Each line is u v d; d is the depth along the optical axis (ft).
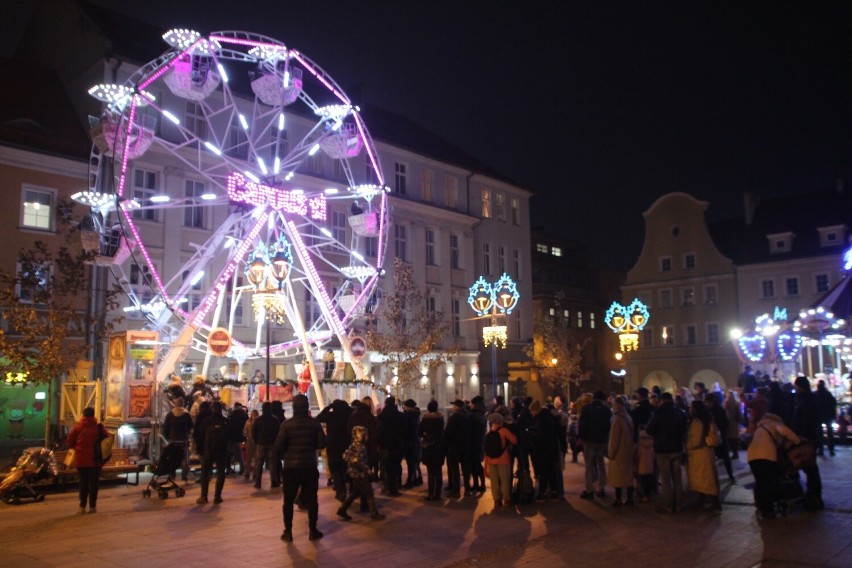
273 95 86.48
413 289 113.39
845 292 85.30
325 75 93.71
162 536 36.58
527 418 49.70
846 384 90.94
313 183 120.06
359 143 98.99
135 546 34.30
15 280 70.44
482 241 154.71
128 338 63.87
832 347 103.45
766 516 39.09
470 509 44.06
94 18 105.50
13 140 90.43
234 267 83.10
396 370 114.62
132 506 46.09
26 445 86.33
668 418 41.86
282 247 84.84
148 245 98.94
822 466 58.18
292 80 86.94
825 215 178.81
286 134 118.42
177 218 102.12
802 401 47.65
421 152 140.46
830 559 30.07
